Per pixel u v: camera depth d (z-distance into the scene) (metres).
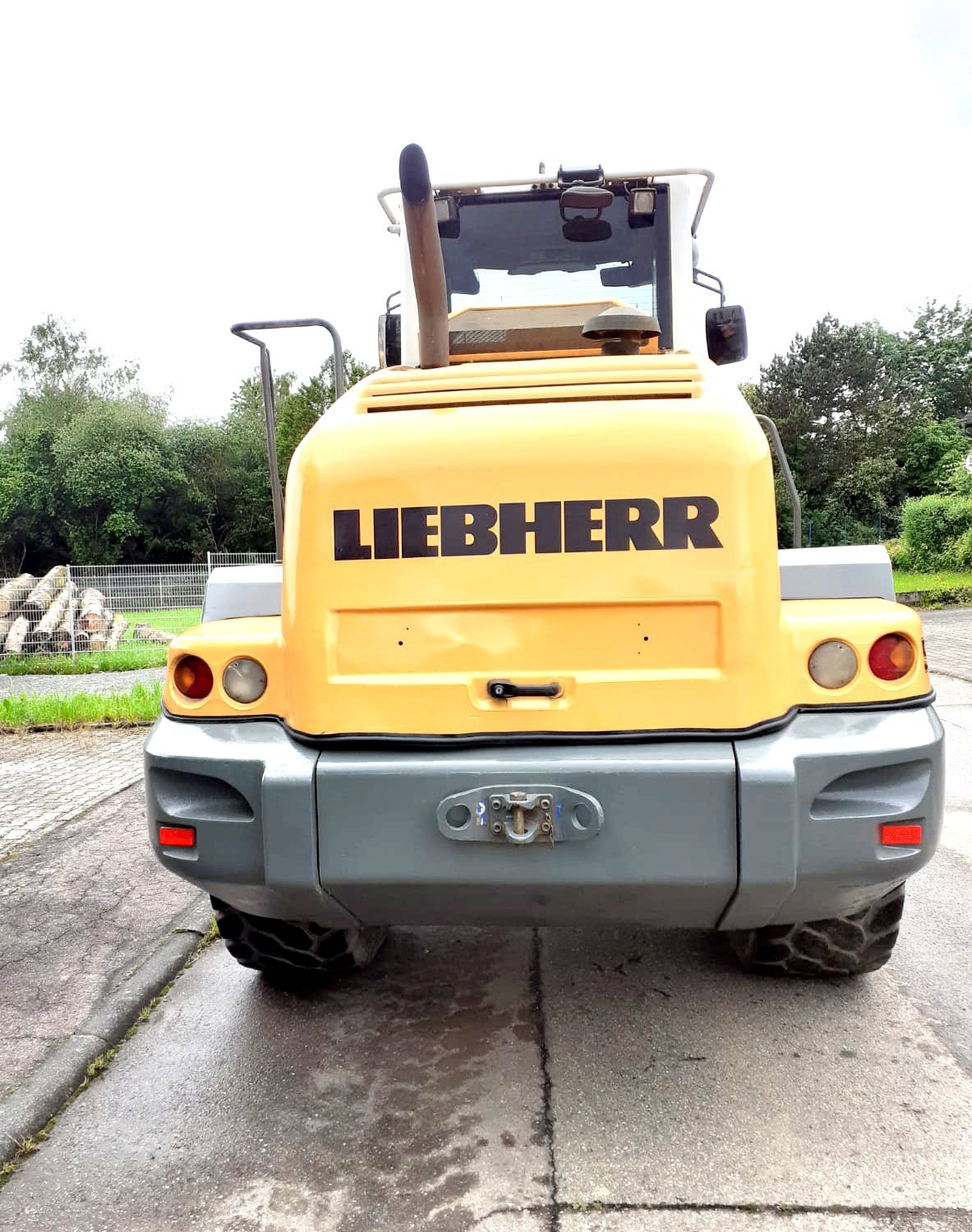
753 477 2.54
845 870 2.49
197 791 2.74
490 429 2.57
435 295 3.08
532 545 2.54
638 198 4.56
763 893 2.48
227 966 3.93
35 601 15.60
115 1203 2.49
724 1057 3.08
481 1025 3.35
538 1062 3.09
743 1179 2.49
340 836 2.54
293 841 2.56
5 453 54.62
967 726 8.03
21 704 9.78
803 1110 2.78
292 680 2.65
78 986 3.69
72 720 9.39
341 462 2.61
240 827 2.65
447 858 2.51
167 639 16.39
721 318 4.46
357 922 2.84
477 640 2.56
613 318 3.29
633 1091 2.91
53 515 51.59
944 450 39.69
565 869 2.47
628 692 2.51
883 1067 3.00
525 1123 2.77
